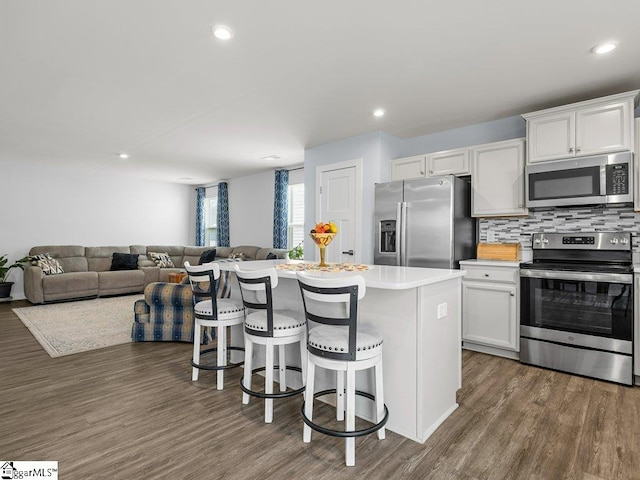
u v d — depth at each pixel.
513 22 2.13
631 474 1.67
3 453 1.82
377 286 1.80
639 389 2.61
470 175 3.78
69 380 2.76
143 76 2.85
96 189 7.33
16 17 2.07
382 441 1.94
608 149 2.88
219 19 2.10
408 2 1.95
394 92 3.16
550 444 1.91
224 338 2.62
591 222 3.30
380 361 1.87
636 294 2.66
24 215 6.48
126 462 1.75
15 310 5.28
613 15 2.05
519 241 3.71
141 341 3.75
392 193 3.95
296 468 1.71
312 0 1.93
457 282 2.37
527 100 3.33
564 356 2.93
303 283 1.82
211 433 2.01
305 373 2.28
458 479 1.64
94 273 6.26
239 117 3.81
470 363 3.16
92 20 2.11
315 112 3.66
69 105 3.48
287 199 6.63
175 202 8.58
